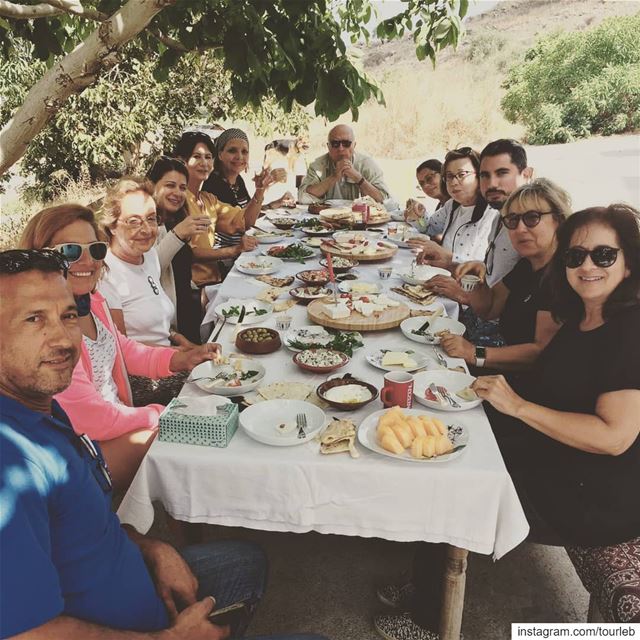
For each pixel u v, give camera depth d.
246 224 5.38
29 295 1.36
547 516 2.21
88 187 9.89
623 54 17.16
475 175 4.62
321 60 3.09
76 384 2.33
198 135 4.92
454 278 3.96
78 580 1.43
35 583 1.20
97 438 2.37
